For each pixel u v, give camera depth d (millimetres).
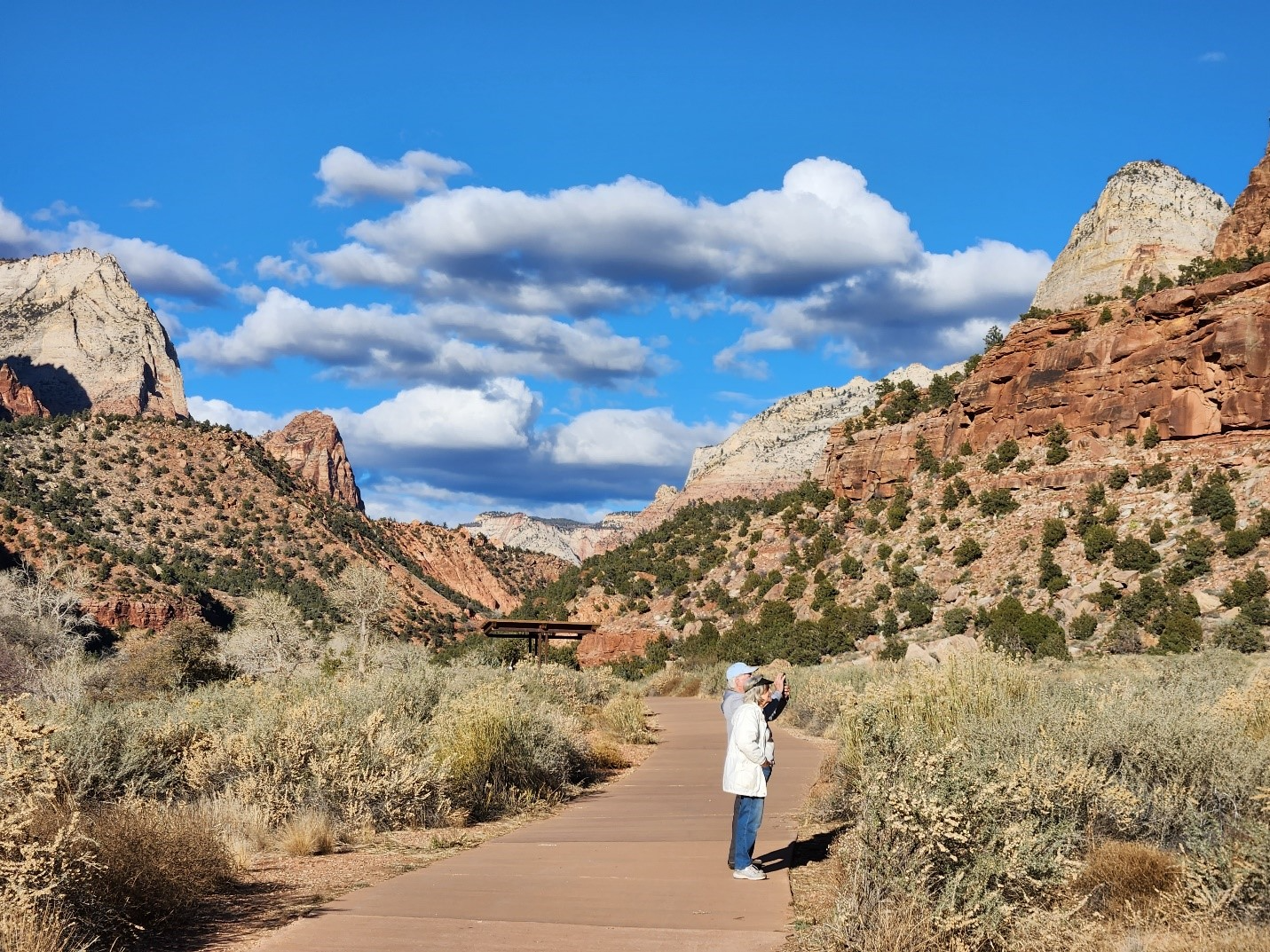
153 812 8828
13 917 5879
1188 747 7844
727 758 8672
